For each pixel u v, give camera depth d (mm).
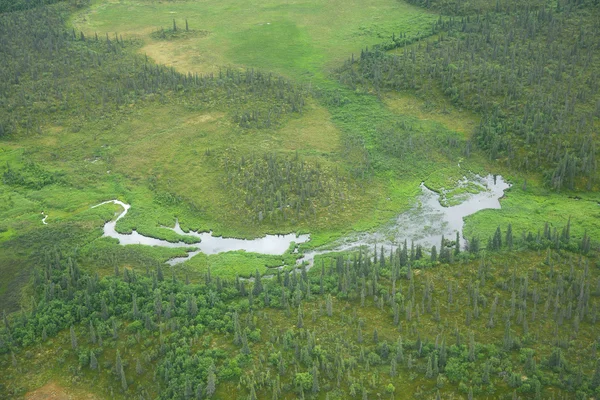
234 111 162375
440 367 85438
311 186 130625
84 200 133875
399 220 125938
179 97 168500
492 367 84250
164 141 152500
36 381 88625
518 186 135125
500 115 149750
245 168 137750
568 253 107562
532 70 161375
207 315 94938
